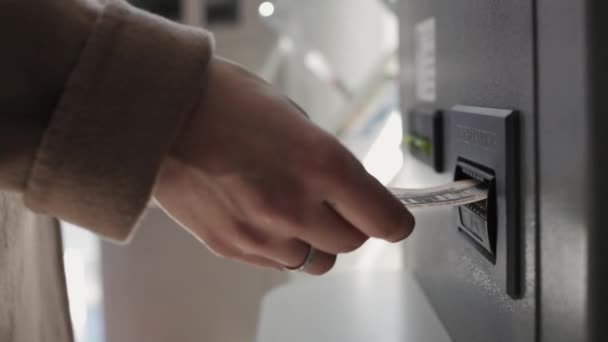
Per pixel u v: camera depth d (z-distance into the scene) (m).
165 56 0.32
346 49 1.34
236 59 1.27
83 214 0.32
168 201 0.36
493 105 0.40
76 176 0.31
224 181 0.33
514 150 0.36
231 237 0.36
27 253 0.50
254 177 0.33
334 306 0.67
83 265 1.37
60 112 0.31
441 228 0.59
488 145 0.40
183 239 1.29
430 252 0.65
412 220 0.36
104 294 1.32
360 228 0.35
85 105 0.31
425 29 0.63
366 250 1.26
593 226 0.28
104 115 0.31
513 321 0.38
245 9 1.25
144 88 0.31
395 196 0.37
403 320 0.62
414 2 0.68
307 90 1.34
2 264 0.49
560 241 0.31
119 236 0.33
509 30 0.36
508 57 0.37
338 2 1.32
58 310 0.48
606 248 0.28
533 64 0.33
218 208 0.35
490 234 0.40
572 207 0.29
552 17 0.30
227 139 0.33
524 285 0.36
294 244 0.36
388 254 1.26
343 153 0.33
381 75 1.23
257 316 1.30
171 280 1.30
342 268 1.26
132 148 0.31
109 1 0.33
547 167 0.32
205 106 0.33
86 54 0.31
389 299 0.69
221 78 0.34
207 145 0.33
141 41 0.32
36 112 0.32
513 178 0.36
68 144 0.31
